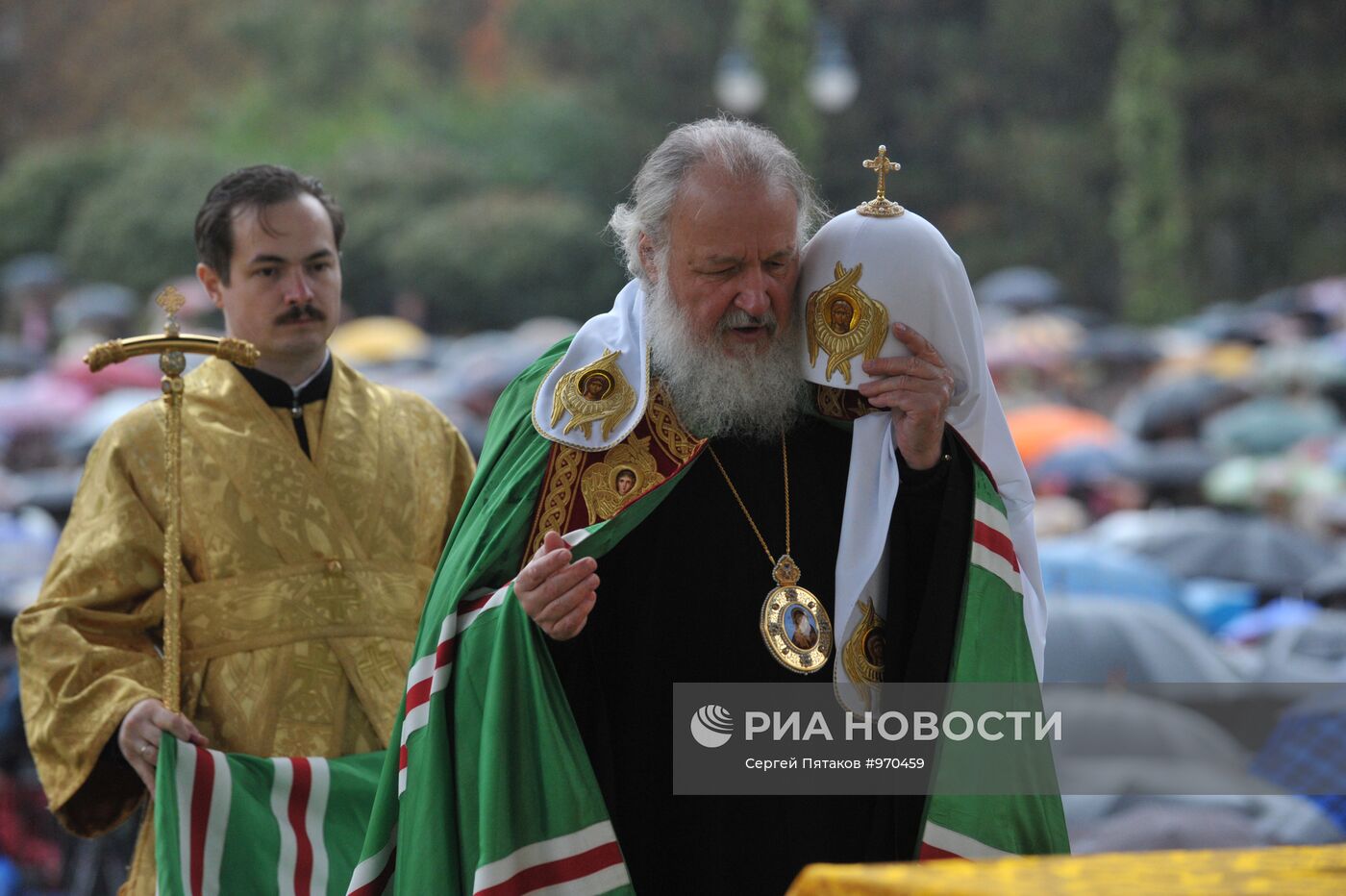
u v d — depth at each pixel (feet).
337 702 25.54
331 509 26.17
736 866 20.95
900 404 20.21
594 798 20.16
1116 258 239.71
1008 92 251.39
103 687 24.88
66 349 178.19
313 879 24.34
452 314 234.99
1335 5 225.56
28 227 258.16
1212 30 227.20
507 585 20.84
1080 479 80.59
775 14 134.31
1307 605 57.31
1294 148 225.15
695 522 21.56
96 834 26.14
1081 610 46.80
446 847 20.38
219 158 254.88
